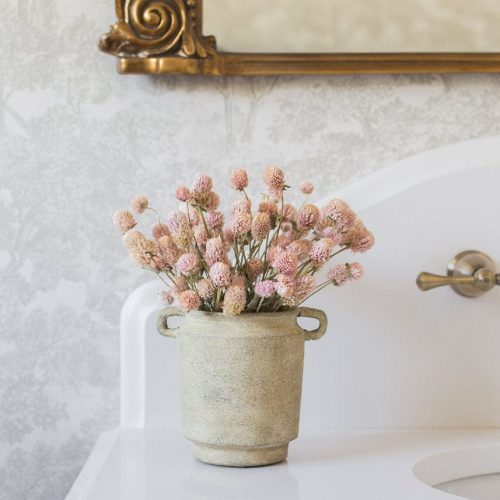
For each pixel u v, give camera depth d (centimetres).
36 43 126
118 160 127
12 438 128
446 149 126
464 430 124
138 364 124
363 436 119
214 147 127
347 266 102
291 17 124
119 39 121
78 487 97
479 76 128
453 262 124
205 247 100
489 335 126
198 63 122
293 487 93
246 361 98
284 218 102
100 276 127
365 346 124
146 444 113
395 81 128
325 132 128
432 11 126
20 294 127
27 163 126
